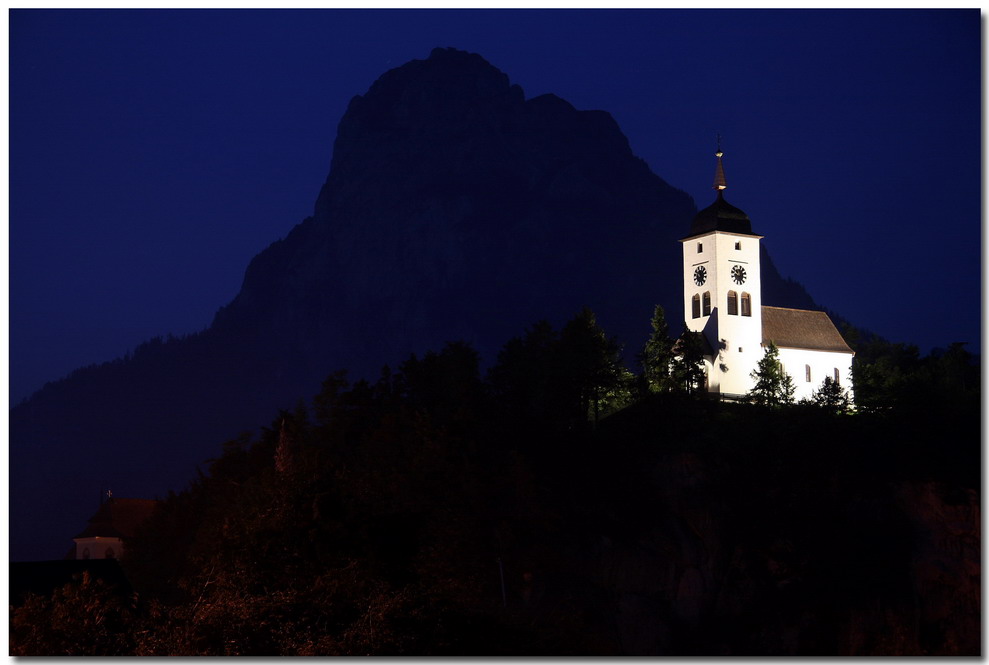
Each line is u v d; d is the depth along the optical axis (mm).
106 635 85500
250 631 87688
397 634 90500
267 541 101375
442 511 190375
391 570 102188
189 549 194375
